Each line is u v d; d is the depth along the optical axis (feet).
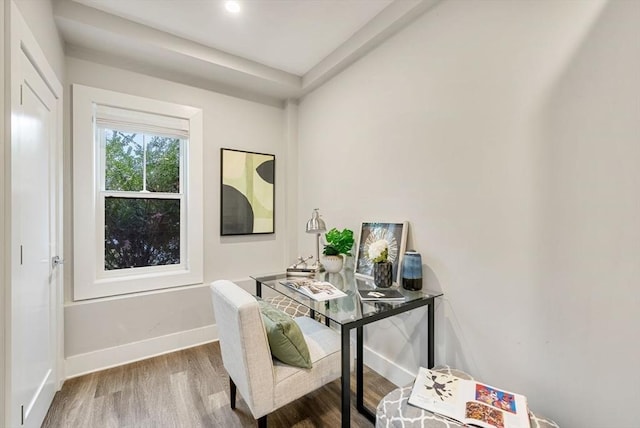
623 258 3.84
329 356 5.31
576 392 4.27
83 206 7.41
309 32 7.58
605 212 3.98
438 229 6.09
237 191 9.85
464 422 3.70
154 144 8.70
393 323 7.05
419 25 6.40
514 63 4.87
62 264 6.70
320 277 7.42
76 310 7.25
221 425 5.60
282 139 10.89
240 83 9.51
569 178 4.29
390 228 7.05
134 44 7.35
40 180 5.41
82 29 6.73
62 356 6.84
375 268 6.47
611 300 3.95
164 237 8.89
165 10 6.76
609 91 3.92
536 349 4.67
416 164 6.52
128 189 8.34
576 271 4.25
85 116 7.43
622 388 3.88
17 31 4.23
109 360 7.66
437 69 6.06
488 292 5.27
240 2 6.50
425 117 6.31
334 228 8.59
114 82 7.87
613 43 3.88
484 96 5.28
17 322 4.29
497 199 5.12
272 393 4.62
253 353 4.45
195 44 8.00
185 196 9.17
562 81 4.35
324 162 9.45
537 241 4.64
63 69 7.06
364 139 7.91
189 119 8.97
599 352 4.06
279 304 7.91
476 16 5.38
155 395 6.48
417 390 4.37
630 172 3.77
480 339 5.40
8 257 4.03
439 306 6.08
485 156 5.27
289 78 9.63
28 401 4.83
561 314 4.40
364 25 7.35
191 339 8.87
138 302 8.09
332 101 9.06
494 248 5.17
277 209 10.78
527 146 4.73
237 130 9.90
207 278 9.36
